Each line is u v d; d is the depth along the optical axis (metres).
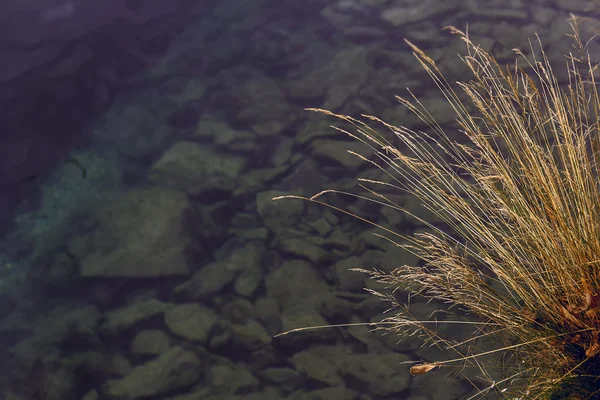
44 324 3.92
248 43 4.69
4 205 4.21
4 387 3.80
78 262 4.06
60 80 4.57
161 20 4.82
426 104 4.32
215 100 4.49
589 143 3.91
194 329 3.87
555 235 3.45
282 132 4.34
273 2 4.87
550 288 3.45
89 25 4.78
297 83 4.50
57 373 3.81
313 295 3.90
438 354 3.71
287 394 3.70
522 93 4.19
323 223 4.07
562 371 3.45
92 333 3.89
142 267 4.04
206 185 4.22
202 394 3.73
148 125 4.43
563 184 3.52
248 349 3.81
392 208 4.07
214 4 4.89
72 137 4.39
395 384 3.67
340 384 3.70
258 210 4.14
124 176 4.28
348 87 4.45
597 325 3.40
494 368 3.62
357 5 4.79
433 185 3.73
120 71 4.62
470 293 3.62
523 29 4.54
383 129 4.28
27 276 4.04
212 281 3.98
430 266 3.86
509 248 3.57
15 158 4.32
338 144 4.27
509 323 3.51
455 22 4.62
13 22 4.77
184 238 4.09
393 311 3.82
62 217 4.18
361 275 3.92
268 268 3.99
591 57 4.35
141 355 3.83
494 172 3.62
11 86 4.54
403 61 4.50
